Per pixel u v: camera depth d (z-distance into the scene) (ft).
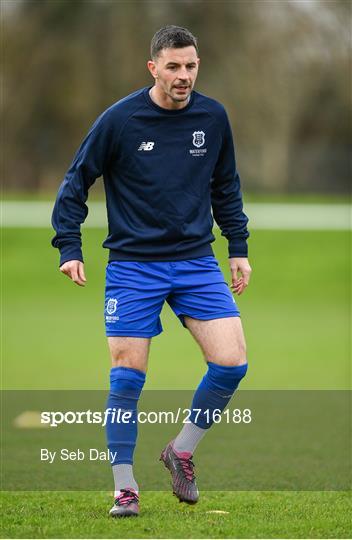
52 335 159.63
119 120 56.49
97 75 460.96
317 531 52.54
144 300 57.52
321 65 474.90
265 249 264.93
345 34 469.16
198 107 57.16
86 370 126.00
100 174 58.49
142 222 57.62
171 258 57.88
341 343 151.23
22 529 52.60
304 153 500.74
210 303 57.72
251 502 61.05
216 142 58.03
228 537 51.03
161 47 54.90
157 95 56.59
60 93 466.70
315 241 272.31
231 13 461.78
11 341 152.97
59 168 495.00
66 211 58.39
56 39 463.01
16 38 462.19
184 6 463.42
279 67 463.42
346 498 62.54
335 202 374.02
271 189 481.05
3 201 363.97
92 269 247.29
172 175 57.06
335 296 226.38
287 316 188.96
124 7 456.86
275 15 463.42
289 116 471.62
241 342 57.57
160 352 139.54
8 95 470.39
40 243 271.28
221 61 463.01
